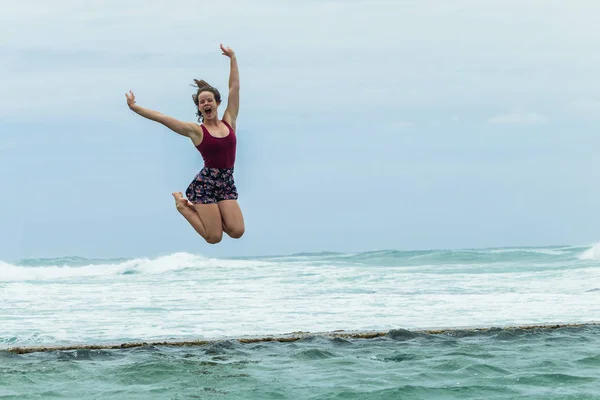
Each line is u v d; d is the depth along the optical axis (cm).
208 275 2961
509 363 809
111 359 864
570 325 1055
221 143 722
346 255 5075
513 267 3014
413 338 977
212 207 734
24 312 1543
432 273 2723
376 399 648
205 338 985
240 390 688
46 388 709
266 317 1358
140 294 1997
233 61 747
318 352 881
